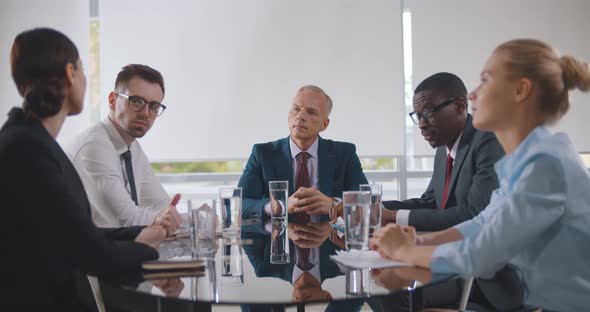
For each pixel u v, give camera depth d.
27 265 1.39
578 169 1.46
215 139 4.48
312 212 2.53
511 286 1.64
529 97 1.52
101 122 2.75
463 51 4.44
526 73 1.51
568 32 4.42
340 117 4.46
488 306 1.80
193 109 4.48
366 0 4.42
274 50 4.46
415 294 1.77
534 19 4.43
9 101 4.44
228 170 6.49
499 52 1.56
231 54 4.46
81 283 1.94
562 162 1.43
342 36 4.44
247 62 4.46
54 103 1.50
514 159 1.52
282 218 2.42
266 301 1.22
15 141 1.40
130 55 4.45
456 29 4.44
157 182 2.97
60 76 1.52
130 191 2.73
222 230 2.19
